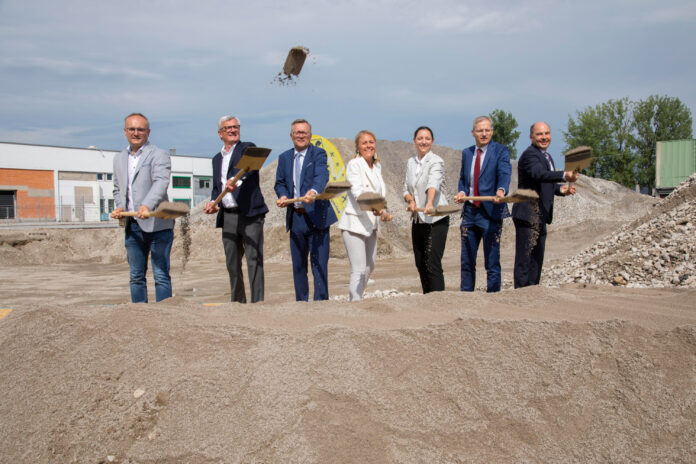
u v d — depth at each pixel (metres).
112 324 3.23
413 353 2.89
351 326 3.09
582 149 4.57
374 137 5.14
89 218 37.72
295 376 2.73
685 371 2.68
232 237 5.28
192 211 22.41
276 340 2.96
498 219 5.27
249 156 4.63
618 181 37.81
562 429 2.58
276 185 5.37
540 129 5.30
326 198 4.68
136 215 4.59
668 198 10.27
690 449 2.38
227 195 5.25
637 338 2.89
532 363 2.85
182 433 2.55
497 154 5.32
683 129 36.75
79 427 2.66
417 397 2.69
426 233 5.23
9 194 38.69
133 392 2.78
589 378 2.76
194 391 2.69
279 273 13.93
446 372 2.80
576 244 16.78
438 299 3.87
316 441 2.46
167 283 5.00
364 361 2.83
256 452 2.42
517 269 5.33
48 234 21.38
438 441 2.51
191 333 3.08
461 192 5.20
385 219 5.24
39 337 3.24
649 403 2.60
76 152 41.16
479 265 12.97
